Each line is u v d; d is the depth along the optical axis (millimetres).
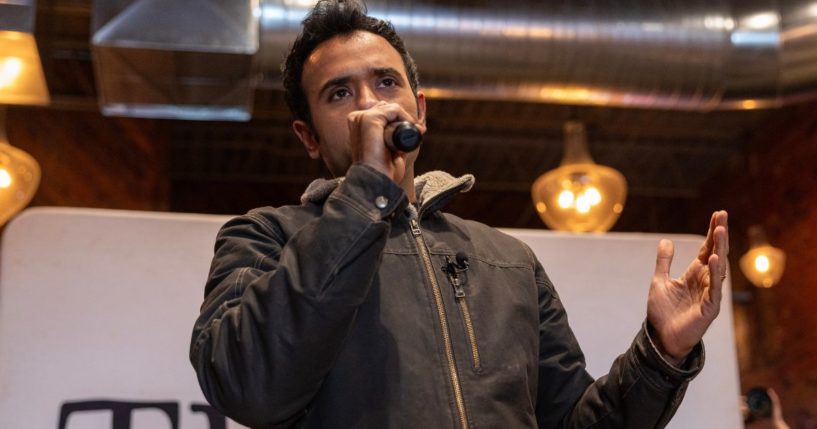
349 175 1094
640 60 4176
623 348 2031
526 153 7852
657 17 4188
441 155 7863
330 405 1116
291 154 7773
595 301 2051
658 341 1281
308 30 1413
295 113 1454
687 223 8484
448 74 4078
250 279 1170
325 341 1038
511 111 6945
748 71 4277
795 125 7000
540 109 6934
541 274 1438
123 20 3746
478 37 4020
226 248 1256
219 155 7738
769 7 4285
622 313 2053
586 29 4102
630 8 4184
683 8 4234
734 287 7664
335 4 1418
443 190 1341
